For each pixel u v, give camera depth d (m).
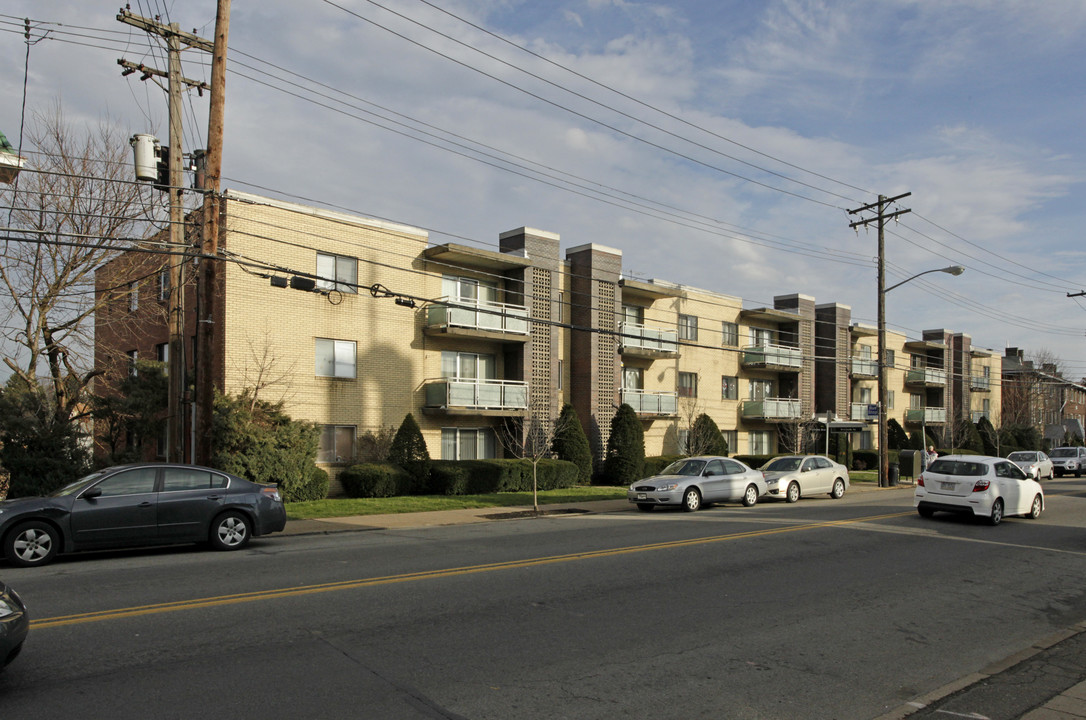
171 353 16.61
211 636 7.07
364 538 14.59
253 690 5.67
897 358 52.78
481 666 6.36
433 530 16.05
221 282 21.94
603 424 31.14
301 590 9.12
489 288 28.55
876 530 15.73
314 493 21.50
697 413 36.62
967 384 58.91
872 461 44.25
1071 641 7.70
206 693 5.59
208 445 15.27
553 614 8.18
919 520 17.75
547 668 6.34
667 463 32.28
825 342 44.94
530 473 26.62
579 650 6.88
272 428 21.03
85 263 19.27
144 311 23.53
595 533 15.17
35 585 9.41
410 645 6.92
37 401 17.61
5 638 5.46
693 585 9.89
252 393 22.06
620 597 9.09
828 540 14.20
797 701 5.75
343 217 24.36
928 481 18.11
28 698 5.44
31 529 10.98
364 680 5.94
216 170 15.35
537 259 29.00
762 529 15.65
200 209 20.58
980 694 6.05
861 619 8.34
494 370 28.78
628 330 32.38
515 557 11.89
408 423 24.70
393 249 25.53
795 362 40.88
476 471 25.06
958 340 59.59
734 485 21.66
